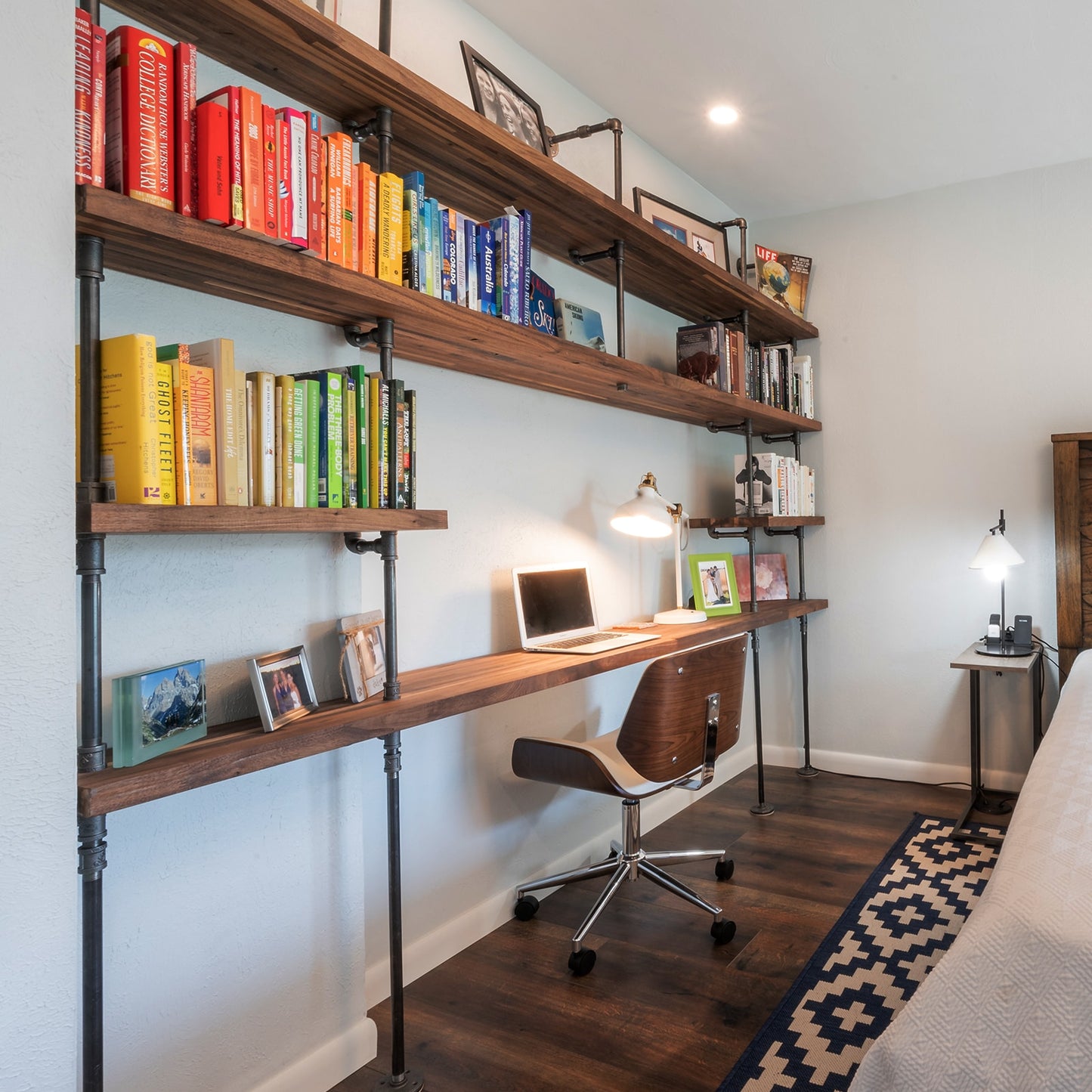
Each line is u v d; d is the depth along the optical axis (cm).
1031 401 333
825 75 257
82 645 112
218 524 121
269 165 129
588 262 250
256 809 154
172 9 129
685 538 312
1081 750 174
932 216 349
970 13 225
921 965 201
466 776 224
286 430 139
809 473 364
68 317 106
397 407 160
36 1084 102
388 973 197
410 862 206
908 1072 109
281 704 142
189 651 144
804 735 372
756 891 248
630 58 247
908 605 358
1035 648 314
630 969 206
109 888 130
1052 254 328
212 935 146
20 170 101
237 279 137
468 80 211
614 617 288
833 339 371
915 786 350
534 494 250
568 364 211
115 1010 131
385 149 162
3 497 100
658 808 310
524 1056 173
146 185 114
